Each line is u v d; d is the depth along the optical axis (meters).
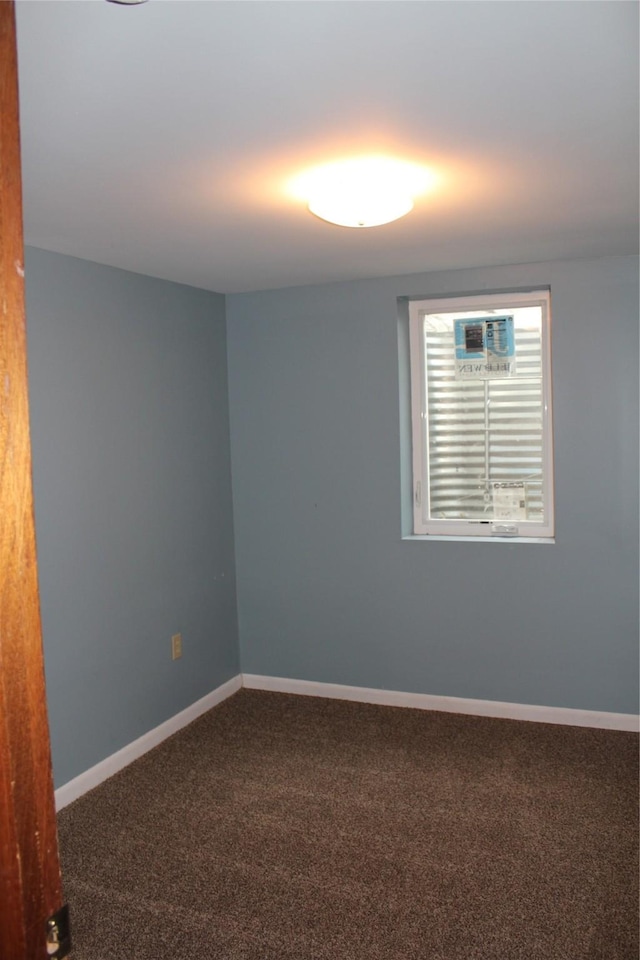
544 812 2.99
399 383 4.00
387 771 3.38
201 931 2.35
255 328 4.25
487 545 3.89
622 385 3.61
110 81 1.56
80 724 3.27
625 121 1.85
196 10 1.29
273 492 4.30
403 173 2.23
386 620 4.12
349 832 2.89
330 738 3.74
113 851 2.79
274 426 4.26
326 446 4.16
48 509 3.10
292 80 1.58
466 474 4.07
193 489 4.03
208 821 2.99
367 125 1.84
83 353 3.28
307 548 4.25
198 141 1.92
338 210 2.33
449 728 3.82
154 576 3.73
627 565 3.68
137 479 3.60
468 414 4.04
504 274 3.74
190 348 4.00
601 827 2.87
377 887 2.55
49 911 0.76
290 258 3.37
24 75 1.53
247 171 2.16
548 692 3.85
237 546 4.41
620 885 2.52
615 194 2.48
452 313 4.03
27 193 2.33
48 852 0.76
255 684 4.45
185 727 3.92
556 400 3.71
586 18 1.35
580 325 3.65
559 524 3.76
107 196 2.37
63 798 3.15
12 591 0.71
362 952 2.24
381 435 4.04
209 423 4.16
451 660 4.01
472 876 2.59
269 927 2.36
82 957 2.24
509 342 3.94
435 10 1.32
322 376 4.13
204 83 1.58
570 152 2.07
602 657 3.75
